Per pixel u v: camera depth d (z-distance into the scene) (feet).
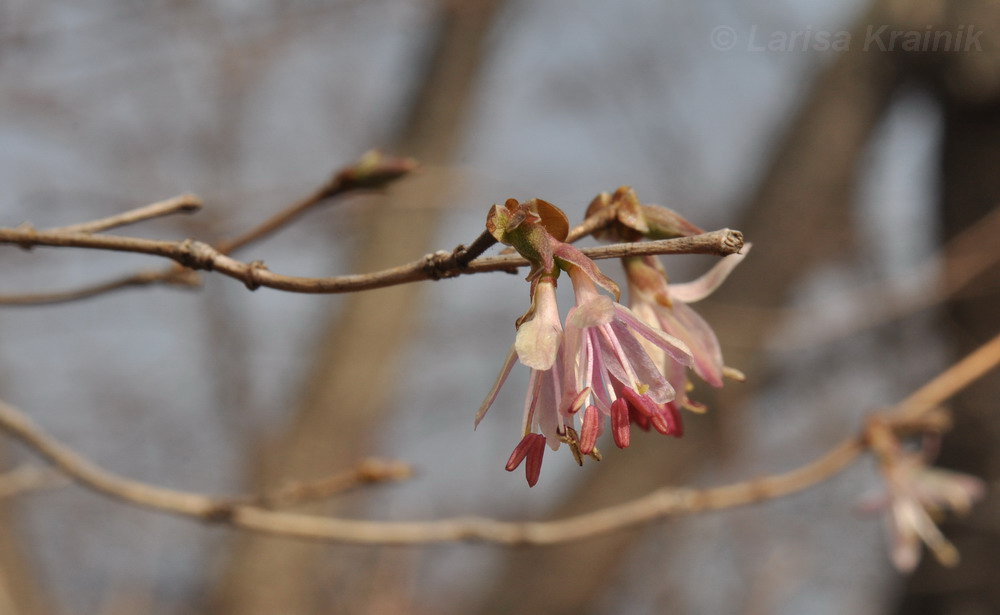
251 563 25.13
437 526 10.90
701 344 6.63
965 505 11.68
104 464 28.86
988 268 21.02
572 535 10.93
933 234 23.72
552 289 5.34
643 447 27.32
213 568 26.86
